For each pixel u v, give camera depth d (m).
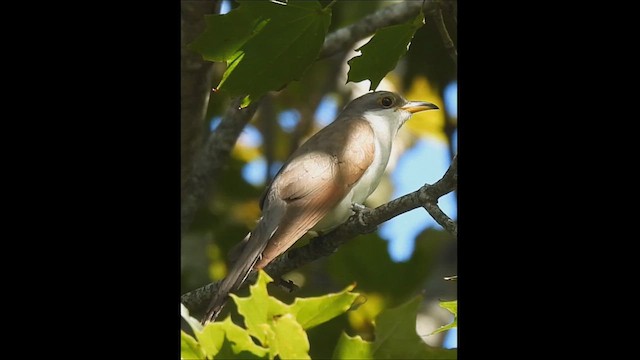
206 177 14.11
